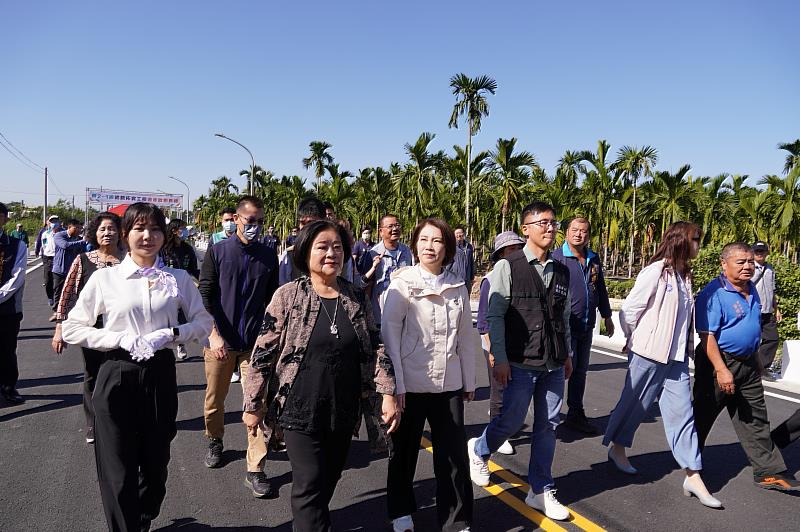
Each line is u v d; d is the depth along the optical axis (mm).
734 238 31281
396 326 3193
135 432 2912
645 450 4934
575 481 4250
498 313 3654
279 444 2930
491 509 3754
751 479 4328
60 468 4277
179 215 81312
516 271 3676
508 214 25766
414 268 3322
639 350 4078
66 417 5484
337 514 3666
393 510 3375
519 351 3633
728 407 4242
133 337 2859
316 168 38000
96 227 4457
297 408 2723
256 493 3863
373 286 6039
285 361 2768
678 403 3996
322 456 2754
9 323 5754
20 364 7617
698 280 11266
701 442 4254
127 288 2975
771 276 6781
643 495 4008
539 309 3625
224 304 4086
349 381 2812
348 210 34125
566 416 5945
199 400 6133
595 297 5500
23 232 15445
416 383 3189
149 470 2984
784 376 7613
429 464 4539
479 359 8906
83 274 4367
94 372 4629
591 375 7898
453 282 3330
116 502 2777
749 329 4012
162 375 2980
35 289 16484
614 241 31453
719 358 4023
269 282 4246
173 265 7355
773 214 26781
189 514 3613
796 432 4168
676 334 4012
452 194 27109
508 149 25359
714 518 3668
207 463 4379
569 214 28719
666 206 30141
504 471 4410
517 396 3678
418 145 26109
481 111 21641
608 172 31078
